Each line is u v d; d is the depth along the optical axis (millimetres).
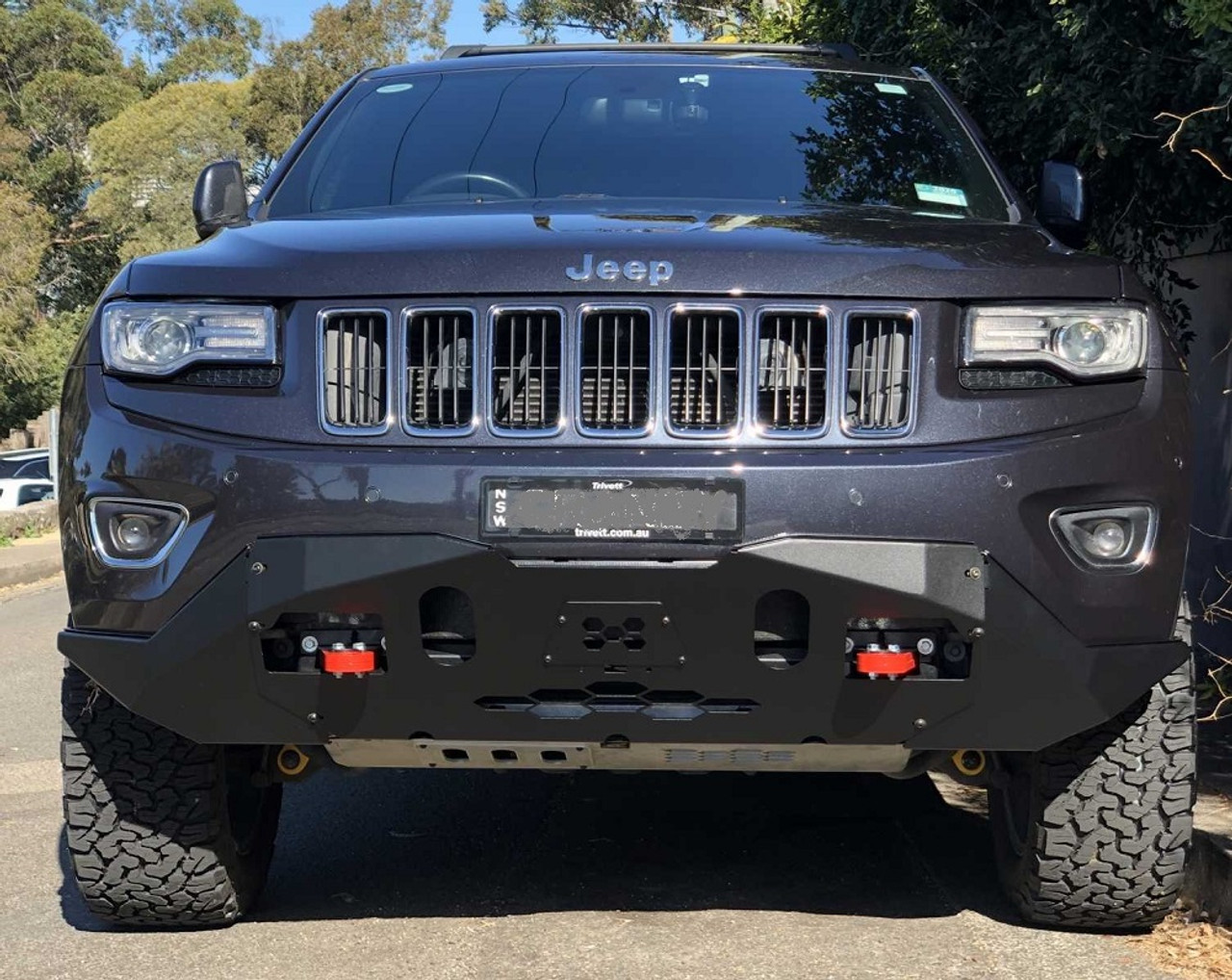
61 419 3594
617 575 3174
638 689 3328
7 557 16859
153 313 3436
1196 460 7340
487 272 3346
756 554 3160
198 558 3287
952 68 7090
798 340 3340
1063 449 3268
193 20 74188
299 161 4586
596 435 3295
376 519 3223
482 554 3180
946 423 3307
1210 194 6387
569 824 4957
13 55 62312
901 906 4074
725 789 5395
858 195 4281
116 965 3670
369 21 57906
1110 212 6988
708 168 4355
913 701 3279
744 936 3828
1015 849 3875
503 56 5070
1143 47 5812
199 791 3688
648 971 3572
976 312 3355
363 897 4199
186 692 3355
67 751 3686
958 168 4453
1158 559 3322
